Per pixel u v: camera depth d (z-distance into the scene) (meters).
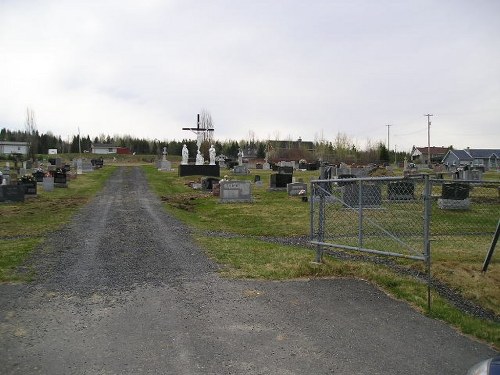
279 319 6.07
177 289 7.34
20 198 21.28
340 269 8.46
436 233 13.35
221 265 8.98
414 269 9.16
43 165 49.84
